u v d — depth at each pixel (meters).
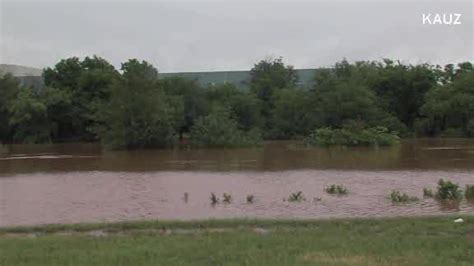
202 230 14.26
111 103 59.41
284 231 13.48
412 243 11.48
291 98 81.50
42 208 20.42
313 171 32.59
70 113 81.88
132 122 58.06
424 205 19.91
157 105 58.84
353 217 16.58
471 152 46.03
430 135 81.69
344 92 76.31
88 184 27.67
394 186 25.30
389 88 89.88
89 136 83.81
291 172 32.19
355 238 12.23
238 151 52.75
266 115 91.12
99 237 13.09
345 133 58.31
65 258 10.46
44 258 10.52
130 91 58.09
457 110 77.94
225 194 22.36
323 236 12.60
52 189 25.94
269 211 19.08
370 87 89.75
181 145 62.78
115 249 11.27
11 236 14.10
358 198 21.92
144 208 20.16
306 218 16.33
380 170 32.56
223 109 67.75
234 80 125.50
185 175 31.25
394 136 59.22
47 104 79.50
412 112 89.94
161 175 31.47
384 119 78.31
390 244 11.40
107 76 83.75
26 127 79.38
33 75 115.94
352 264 9.68
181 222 15.28
